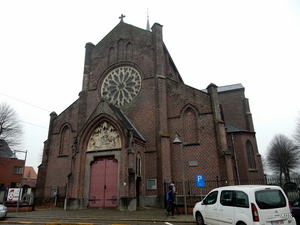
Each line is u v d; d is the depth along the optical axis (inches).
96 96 1097.4
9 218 641.0
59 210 794.2
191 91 963.3
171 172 888.3
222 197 422.3
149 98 989.8
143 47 1083.3
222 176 819.4
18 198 828.6
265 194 365.7
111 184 807.1
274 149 2153.1
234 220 380.5
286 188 706.8
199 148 885.2
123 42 1137.4
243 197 374.3
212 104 914.1
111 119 850.1
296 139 1528.1
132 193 751.7
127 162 780.0
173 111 964.6
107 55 1146.0
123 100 1045.2
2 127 1513.3
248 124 1732.3
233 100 1857.8
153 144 918.4
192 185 852.0
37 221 573.0
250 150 1339.8
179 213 635.5
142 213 667.4
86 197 816.9
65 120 1133.1
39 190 1051.3
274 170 2319.1
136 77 1058.7
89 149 870.4
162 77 991.6
